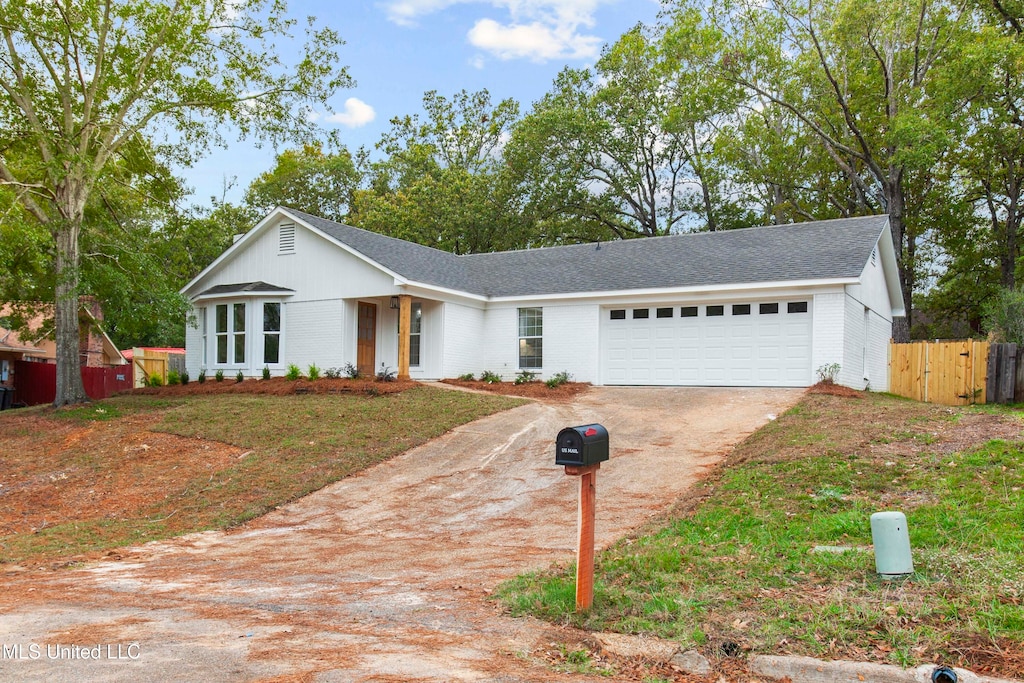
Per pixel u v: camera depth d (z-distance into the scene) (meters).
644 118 37.66
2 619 6.15
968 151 30.55
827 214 34.47
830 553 6.62
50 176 18.70
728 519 8.36
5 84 18.38
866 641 4.81
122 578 7.89
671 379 20.30
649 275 20.92
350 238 22.06
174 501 12.14
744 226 38.97
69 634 5.60
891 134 26.75
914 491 8.58
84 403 19.61
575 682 4.54
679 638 5.04
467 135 42.12
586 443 5.59
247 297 22.50
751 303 19.31
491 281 23.97
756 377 19.12
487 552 8.37
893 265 22.75
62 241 19.12
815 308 18.22
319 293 22.08
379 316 23.38
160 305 19.88
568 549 8.20
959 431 10.97
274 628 5.69
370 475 12.77
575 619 5.53
